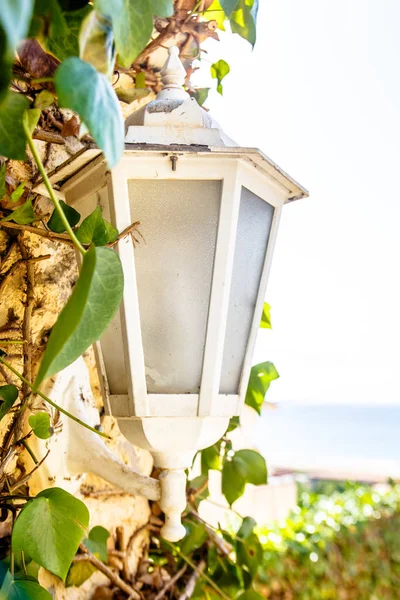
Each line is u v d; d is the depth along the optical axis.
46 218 0.95
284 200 0.87
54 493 0.71
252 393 1.24
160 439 0.80
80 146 1.02
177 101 0.75
